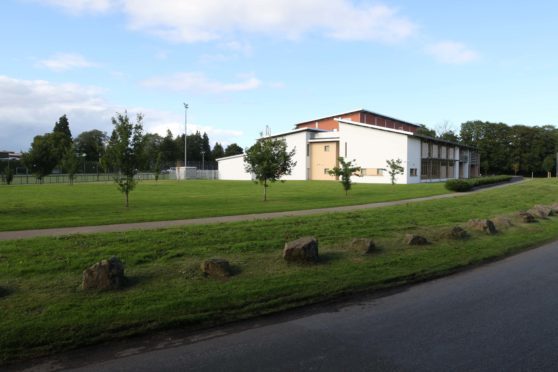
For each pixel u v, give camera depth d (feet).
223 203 67.62
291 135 222.28
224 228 36.55
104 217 47.14
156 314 17.60
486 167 321.32
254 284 21.91
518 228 43.50
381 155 183.42
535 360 13.71
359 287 22.44
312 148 217.77
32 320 16.57
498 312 18.74
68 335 15.51
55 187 128.67
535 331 16.31
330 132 227.40
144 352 14.61
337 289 21.83
